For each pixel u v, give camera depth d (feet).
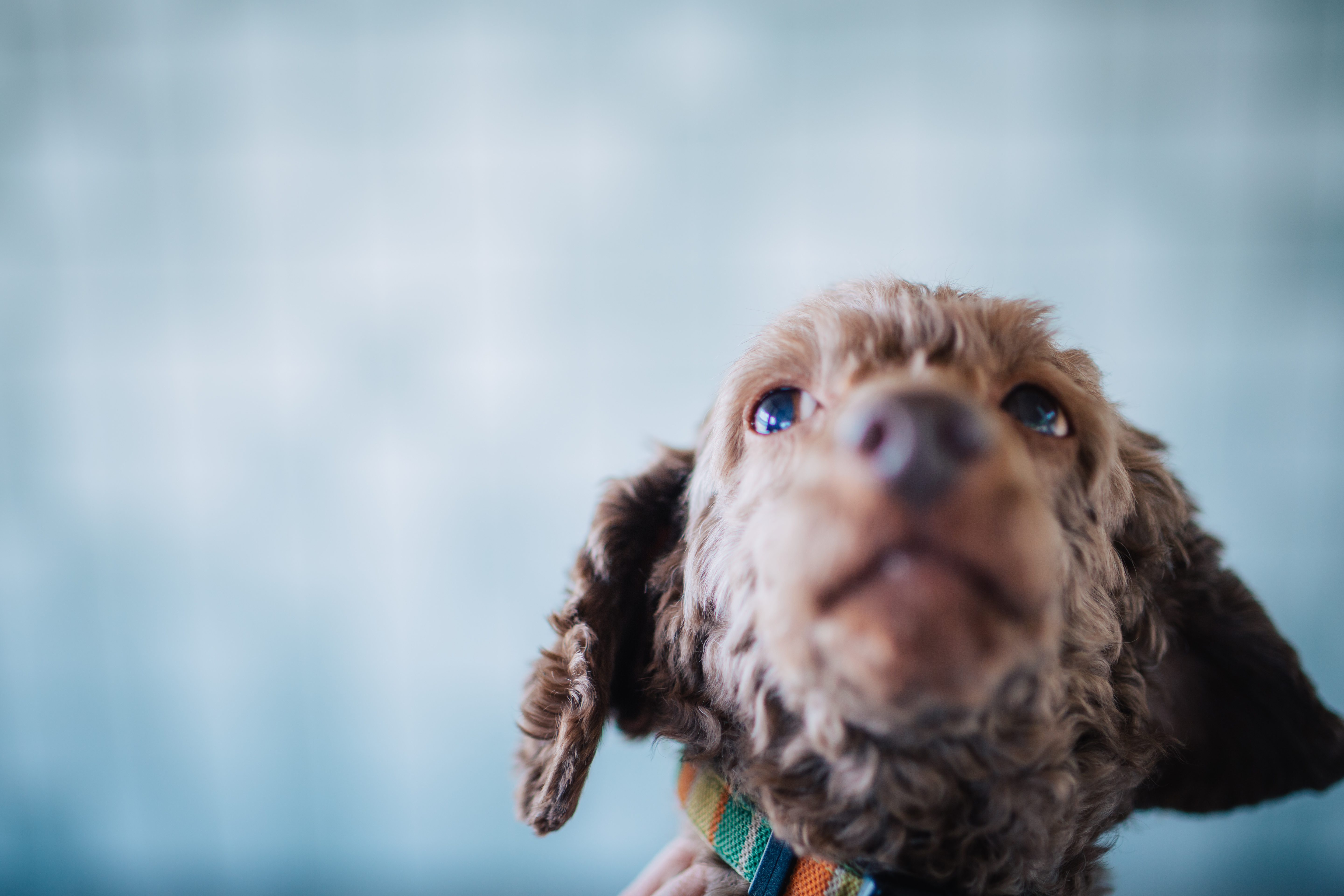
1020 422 3.04
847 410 2.45
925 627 2.16
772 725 3.04
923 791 2.83
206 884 11.82
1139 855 10.10
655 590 3.94
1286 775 4.18
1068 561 3.03
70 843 12.00
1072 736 3.03
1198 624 4.17
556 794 3.51
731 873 3.52
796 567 2.34
